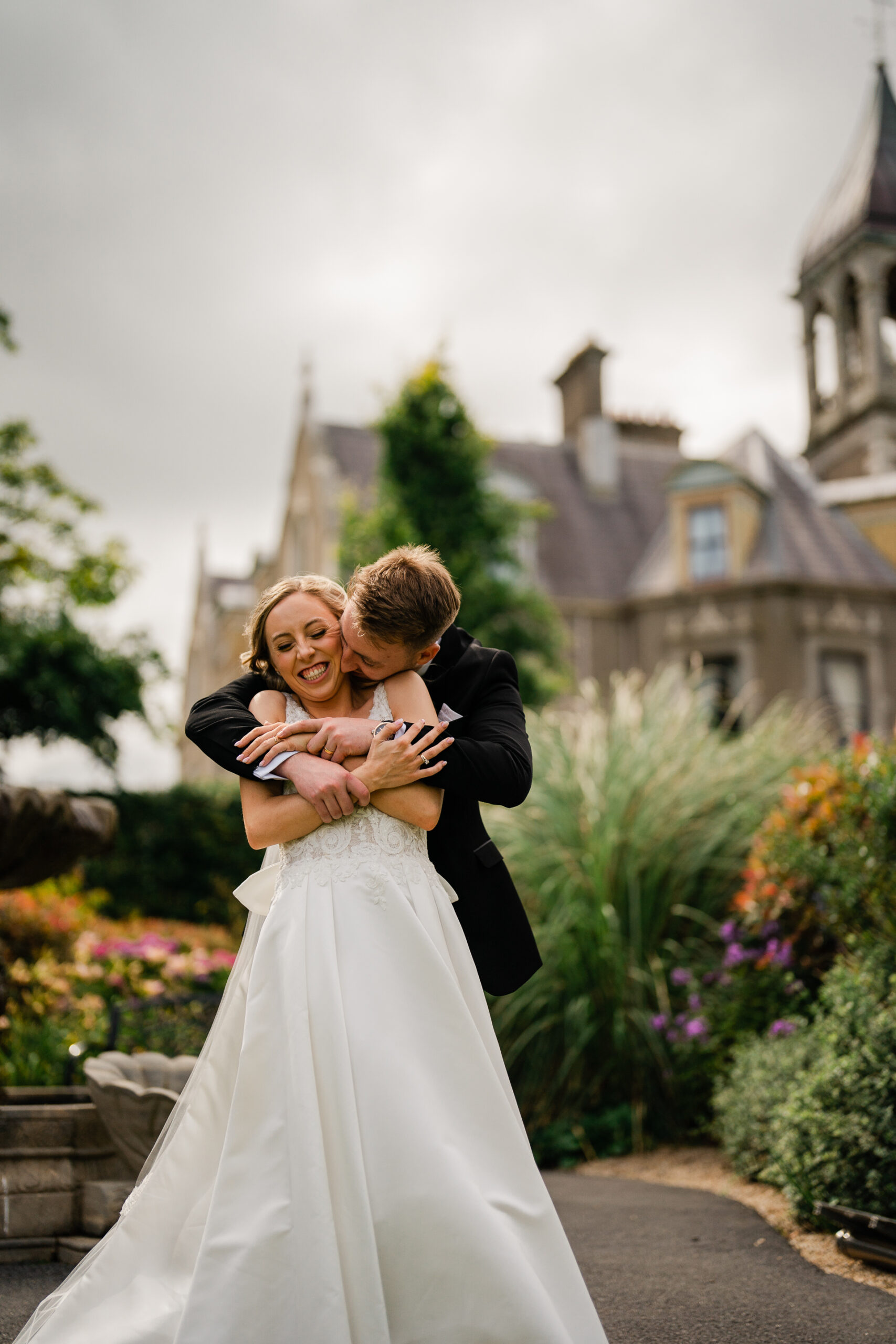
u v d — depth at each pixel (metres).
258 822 2.10
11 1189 3.14
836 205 25.00
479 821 2.29
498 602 14.71
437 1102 1.90
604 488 22.67
